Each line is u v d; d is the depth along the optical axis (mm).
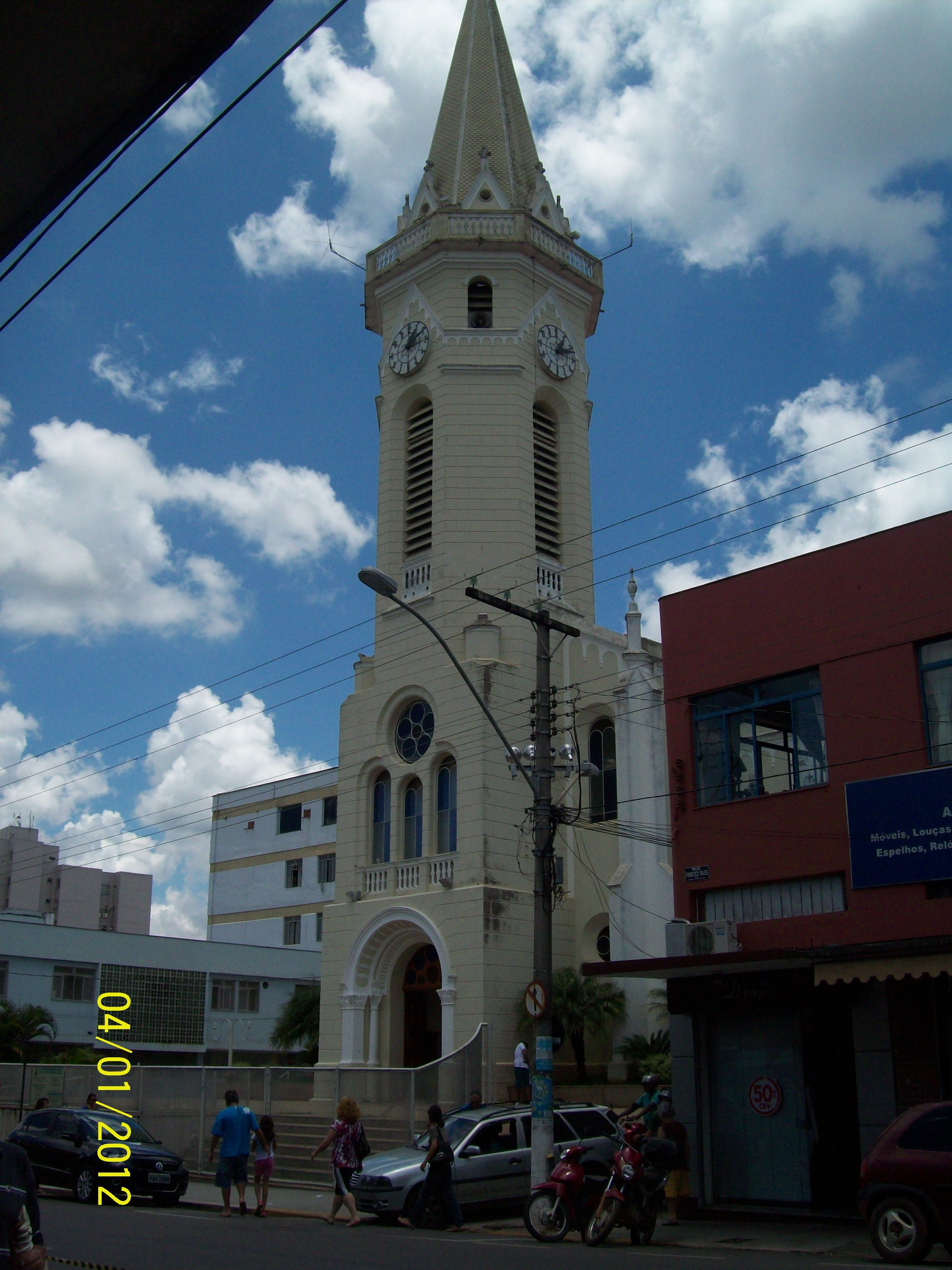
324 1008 36156
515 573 37031
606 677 36125
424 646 36875
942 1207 14898
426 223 40750
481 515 37562
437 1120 20875
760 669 23156
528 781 21969
